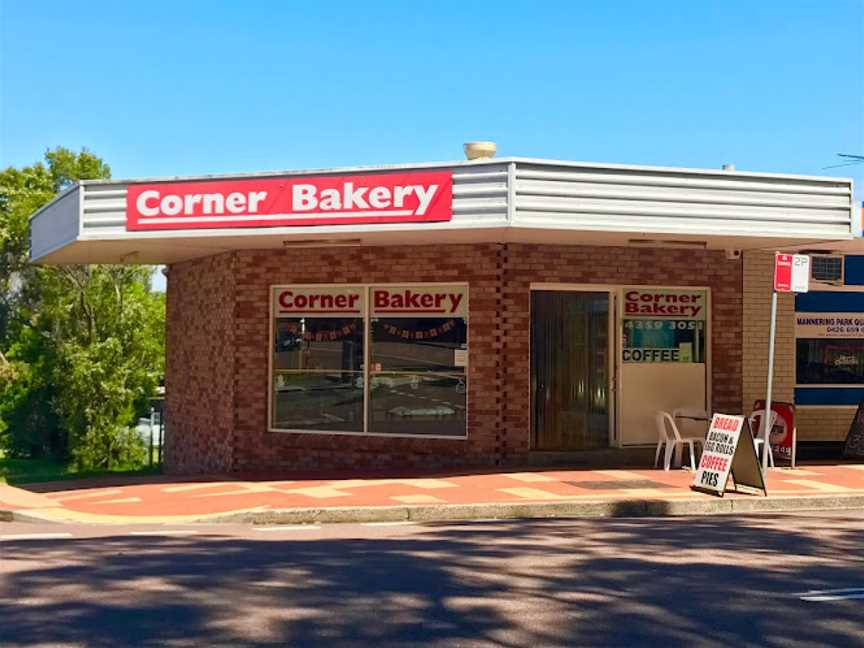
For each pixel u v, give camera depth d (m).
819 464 16.58
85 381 32.59
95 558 8.86
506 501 12.48
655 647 5.94
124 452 33.09
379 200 14.00
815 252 17.84
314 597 7.18
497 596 7.22
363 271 16.11
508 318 15.45
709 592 7.36
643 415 16.41
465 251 15.59
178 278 19.33
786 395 17.28
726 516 12.27
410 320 15.99
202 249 16.69
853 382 17.98
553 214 13.68
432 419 15.84
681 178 14.20
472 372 15.52
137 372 33.25
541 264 15.63
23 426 36.59
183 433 18.94
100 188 15.07
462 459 15.59
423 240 15.27
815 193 14.80
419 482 14.12
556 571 8.15
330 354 16.42
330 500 12.73
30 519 12.34
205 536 10.60
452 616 6.64
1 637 6.11
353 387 16.28
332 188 14.20
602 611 6.79
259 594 7.28
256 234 14.47
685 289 16.67
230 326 16.83
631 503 12.50
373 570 8.20
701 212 14.27
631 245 15.94
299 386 16.56
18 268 36.97
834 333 17.94
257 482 14.77
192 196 14.71
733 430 13.13
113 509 12.68
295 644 5.96
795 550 9.22
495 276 15.45
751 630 6.31
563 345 16.08
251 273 16.69
